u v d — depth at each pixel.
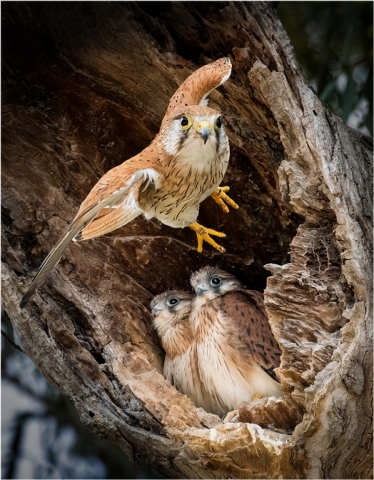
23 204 10.30
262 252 11.00
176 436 8.98
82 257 10.51
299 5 13.45
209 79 9.23
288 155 9.17
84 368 9.58
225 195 10.16
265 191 10.43
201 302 10.62
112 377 9.70
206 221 11.02
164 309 10.84
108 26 10.12
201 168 8.77
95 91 10.48
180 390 10.59
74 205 10.54
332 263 8.74
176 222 9.60
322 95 12.80
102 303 10.36
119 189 7.89
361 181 9.39
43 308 9.66
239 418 8.86
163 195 8.89
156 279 11.27
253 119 9.91
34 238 10.30
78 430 13.28
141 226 11.07
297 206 8.94
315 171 8.91
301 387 8.23
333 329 8.47
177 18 9.98
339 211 8.59
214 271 10.95
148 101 10.45
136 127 10.69
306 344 8.36
